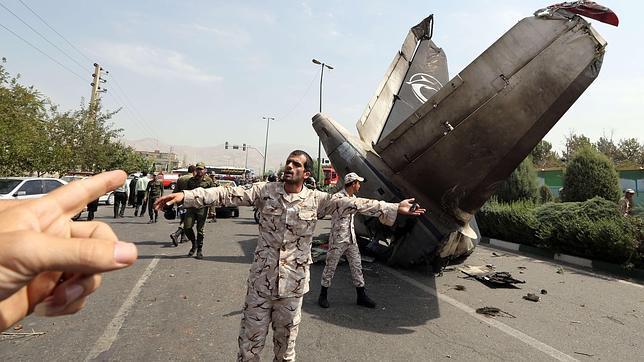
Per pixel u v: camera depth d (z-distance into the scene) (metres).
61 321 3.72
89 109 20.98
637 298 5.49
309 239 2.37
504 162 4.88
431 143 5.27
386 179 6.12
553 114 4.66
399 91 8.98
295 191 2.39
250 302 2.30
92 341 3.29
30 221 0.54
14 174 13.41
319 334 3.69
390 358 3.23
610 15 4.31
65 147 16.78
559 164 30.98
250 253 7.39
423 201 5.78
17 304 0.56
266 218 2.34
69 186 0.65
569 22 4.54
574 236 8.09
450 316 4.39
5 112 12.64
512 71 4.70
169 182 34.50
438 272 6.46
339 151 6.89
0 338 3.29
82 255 0.46
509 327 4.12
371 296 5.05
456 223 5.60
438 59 10.19
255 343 2.28
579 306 4.99
